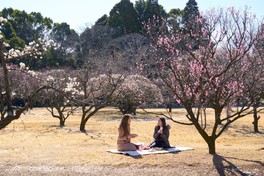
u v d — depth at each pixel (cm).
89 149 1359
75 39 6150
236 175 959
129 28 6075
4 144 1536
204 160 1100
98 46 5700
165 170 1005
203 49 1247
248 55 1257
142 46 4966
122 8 6225
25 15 6706
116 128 2323
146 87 3045
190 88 1167
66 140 1677
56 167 1052
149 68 2302
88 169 1026
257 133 2156
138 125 2570
